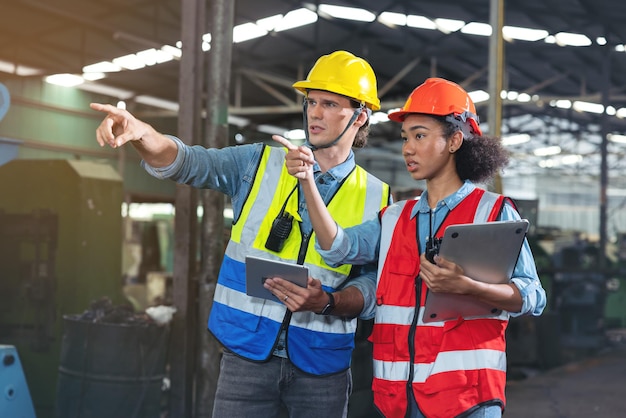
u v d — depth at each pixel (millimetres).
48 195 5367
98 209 5473
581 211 38969
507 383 7441
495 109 6387
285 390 2311
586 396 6758
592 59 16516
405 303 1979
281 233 2246
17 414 3328
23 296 5301
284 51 17422
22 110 16375
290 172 1984
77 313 5266
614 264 14273
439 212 2025
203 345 4777
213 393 4762
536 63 17500
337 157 2348
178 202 4930
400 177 30484
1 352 3273
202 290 4781
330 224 2053
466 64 18203
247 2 14102
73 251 5293
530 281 1936
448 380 1873
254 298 2262
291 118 22453
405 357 1949
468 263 1810
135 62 16062
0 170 5480
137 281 14352
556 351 8906
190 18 4941
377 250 2166
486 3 13477
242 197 2324
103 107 1962
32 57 15641
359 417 4703
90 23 12977
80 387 4293
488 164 2021
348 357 2371
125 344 4273
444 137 2004
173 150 2145
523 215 10500
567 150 30547
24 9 12844
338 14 15188
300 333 2260
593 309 11375
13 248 5352
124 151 18641
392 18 15367
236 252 2305
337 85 2262
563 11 13500
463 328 1912
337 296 2162
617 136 27219
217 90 4824
